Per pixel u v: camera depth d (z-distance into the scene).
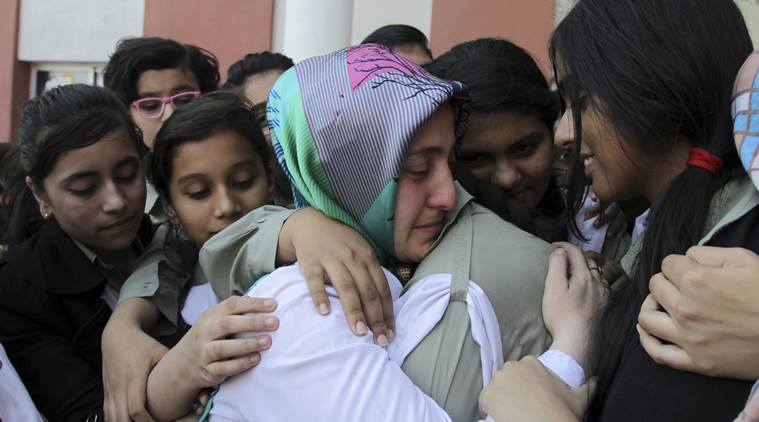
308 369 0.94
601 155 1.04
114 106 1.51
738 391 0.78
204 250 1.25
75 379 1.31
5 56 5.00
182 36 4.67
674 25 0.93
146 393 1.12
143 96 2.47
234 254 1.22
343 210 1.13
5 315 1.35
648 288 0.94
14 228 1.73
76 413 1.27
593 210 1.63
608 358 0.96
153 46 2.49
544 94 1.44
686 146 0.97
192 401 1.10
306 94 1.12
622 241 1.64
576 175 1.16
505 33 3.94
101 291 1.47
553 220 1.52
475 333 0.99
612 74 0.95
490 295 1.04
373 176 1.08
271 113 1.20
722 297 0.77
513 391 0.91
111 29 4.85
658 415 0.82
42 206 1.51
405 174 1.08
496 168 1.46
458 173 1.36
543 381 0.92
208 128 1.52
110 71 2.53
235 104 1.60
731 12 0.95
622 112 0.95
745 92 0.83
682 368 0.81
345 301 0.99
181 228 1.63
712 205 0.91
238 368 0.97
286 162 1.17
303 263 1.04
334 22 3.21
